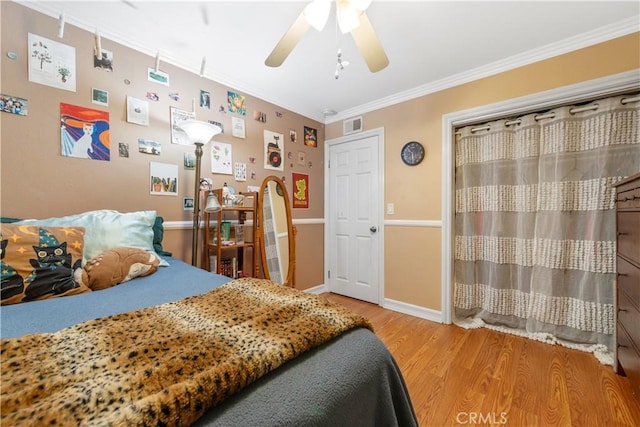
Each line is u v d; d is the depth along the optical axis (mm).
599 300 1838
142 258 1393
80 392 453
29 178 1463
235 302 949
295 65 2150
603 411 1318
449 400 1414
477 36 1798
